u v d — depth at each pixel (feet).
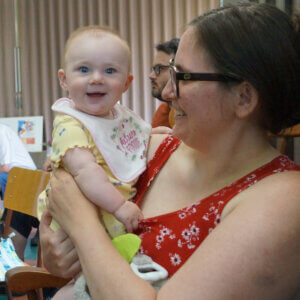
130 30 18.57
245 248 2.70
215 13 3.37
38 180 8.07
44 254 4.16
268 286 2.68
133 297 2.79
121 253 3.48
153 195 4.15
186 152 4.15
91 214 3.60
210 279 2.67
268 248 2.70
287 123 3.44
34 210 8.00
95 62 4.27
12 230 10.73
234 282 2.65
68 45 4.46
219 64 3.21
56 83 19.43
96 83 4.23
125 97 18.58
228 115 3.35
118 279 2.94
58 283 5.01
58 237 4.00
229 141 3.51
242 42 3.13
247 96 3.24
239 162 3.56
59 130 4.17
